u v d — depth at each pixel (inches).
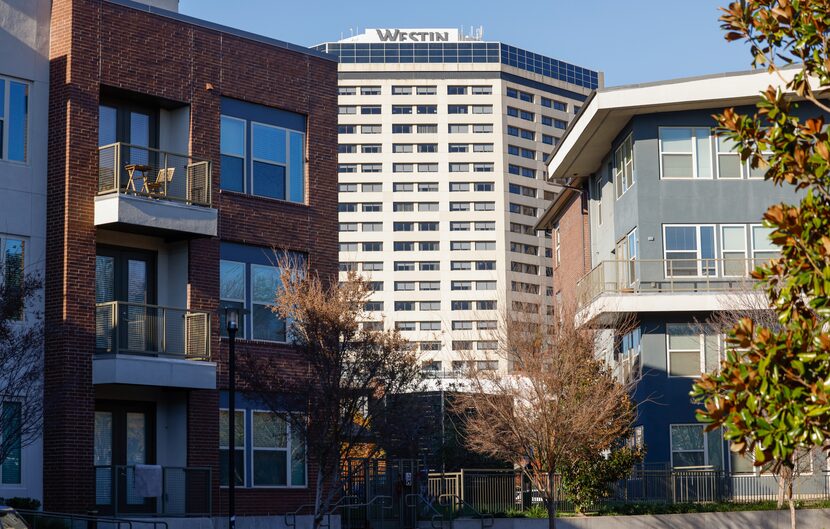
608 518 1378.0
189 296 1141.1
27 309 1043.3
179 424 1133.7
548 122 6530.5
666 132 1627.7
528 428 1294.3
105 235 1109.1
